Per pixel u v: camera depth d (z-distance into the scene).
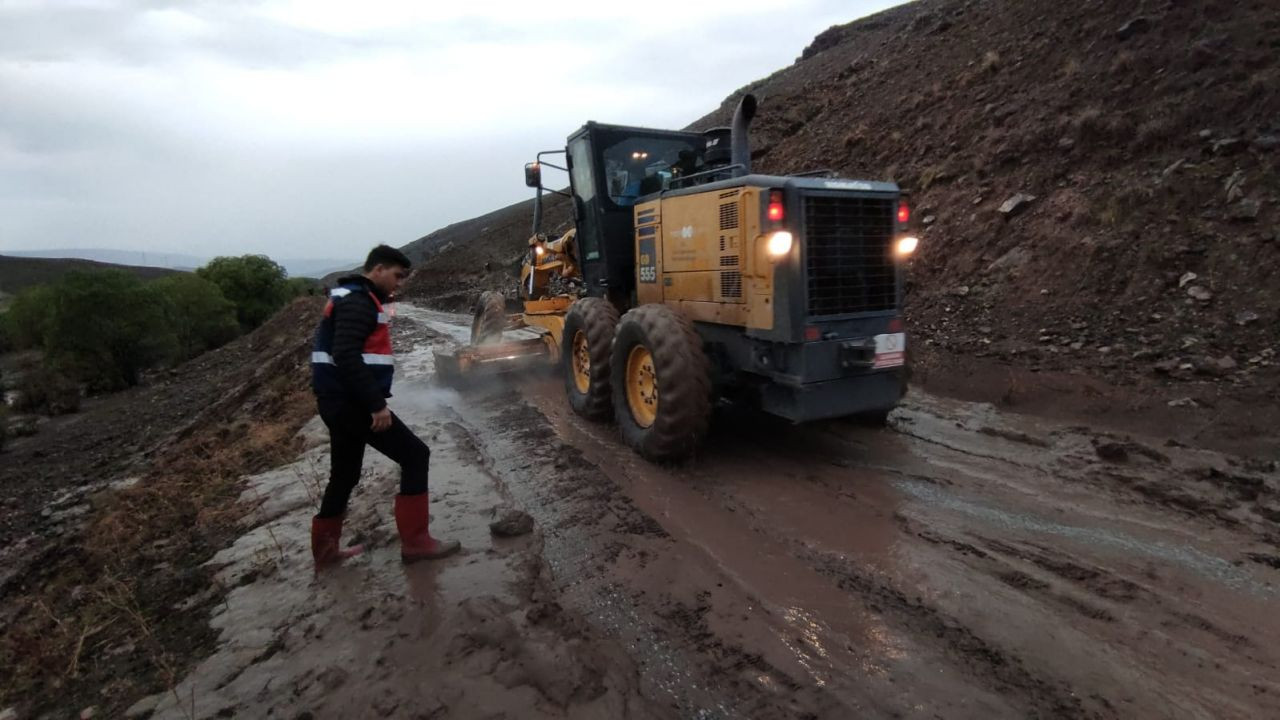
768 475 5.02
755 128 18.89
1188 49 9.02
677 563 3.76
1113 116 8.97
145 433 14.59
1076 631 2.98
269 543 4.57
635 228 6.41
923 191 10.95
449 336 15.53
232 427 9.70
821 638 3.02
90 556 5.71
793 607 3.28
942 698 2.60
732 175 6.30
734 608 3.29
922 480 4.78
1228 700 2.52
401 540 3.98
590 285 7.46
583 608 3.37
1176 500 4.16
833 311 4.80
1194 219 7.32
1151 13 10.12
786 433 6.00
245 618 3.61
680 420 5.00
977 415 6.11
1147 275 7.18
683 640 3.06
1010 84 11.55
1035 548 3.73
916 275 9.62
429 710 2.65
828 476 4.95
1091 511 4.13
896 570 3.57
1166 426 5.29
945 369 7.31
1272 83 7.74
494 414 7.42
